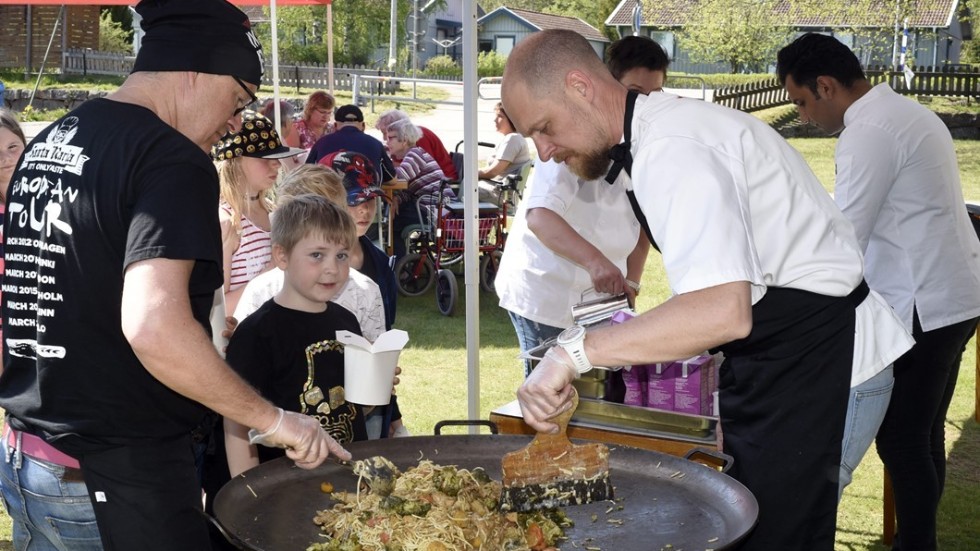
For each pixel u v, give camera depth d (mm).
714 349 2076
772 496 1993
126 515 1646
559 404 1763
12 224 1696
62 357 1601
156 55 1691
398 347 2100
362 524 1662
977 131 19109
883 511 3543
